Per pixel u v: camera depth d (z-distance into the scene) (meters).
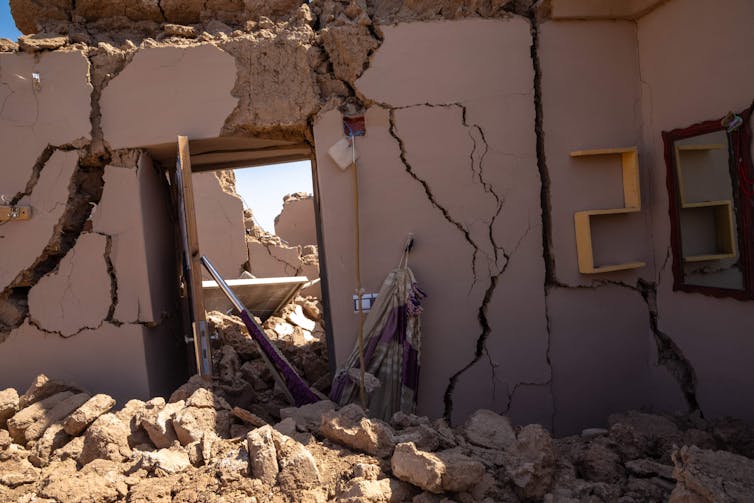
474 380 4.73
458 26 4.67
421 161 4.66
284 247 12.78
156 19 5.17
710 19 4.03
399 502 2.98
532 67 4.73
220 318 7.81
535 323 4.77
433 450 3.39
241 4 5.16
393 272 4.54
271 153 5.66
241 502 2.94
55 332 4.68
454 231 4.70
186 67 4.64
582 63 4.79
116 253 4.68
